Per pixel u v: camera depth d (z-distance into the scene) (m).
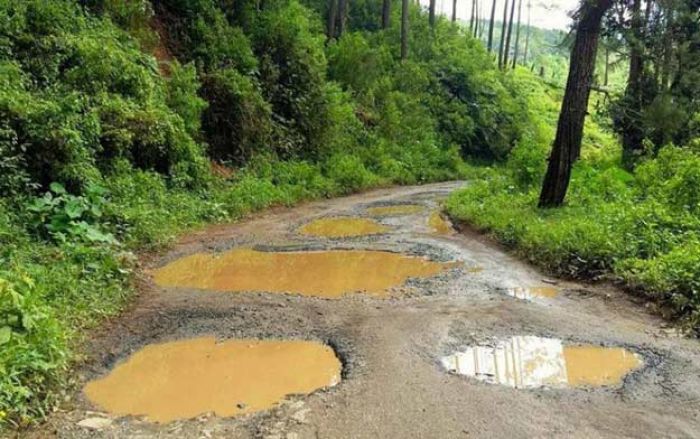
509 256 9.12
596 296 6.82
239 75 17.81
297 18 22.02
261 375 4.79
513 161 16.02
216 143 16.83
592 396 4.32
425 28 36.47
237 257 9.12
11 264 6.80
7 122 9.25
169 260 8.88
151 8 16.67
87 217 9.27
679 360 4.98
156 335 5.68
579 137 11.59
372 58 27.53
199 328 5.85
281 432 3.82
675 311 6.01
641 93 18.03
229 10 20.11
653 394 4.36
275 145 19.12
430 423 3.91
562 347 5.30
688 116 16.83
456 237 10.87
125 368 4.95
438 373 4.71
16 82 10.57
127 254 8.05
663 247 7.62
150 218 10.43
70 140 9.82
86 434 3.82
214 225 12.13
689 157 11.24
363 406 4.16
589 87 11.47
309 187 17.95
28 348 4.38
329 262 8.80
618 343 5.39
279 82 20.45
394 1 37.06
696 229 8.16
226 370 4.89
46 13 12.23
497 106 35.50
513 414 4.03
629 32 16.70
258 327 5.86
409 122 29.30
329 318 6.09
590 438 3.72
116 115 12.16
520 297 6.88
